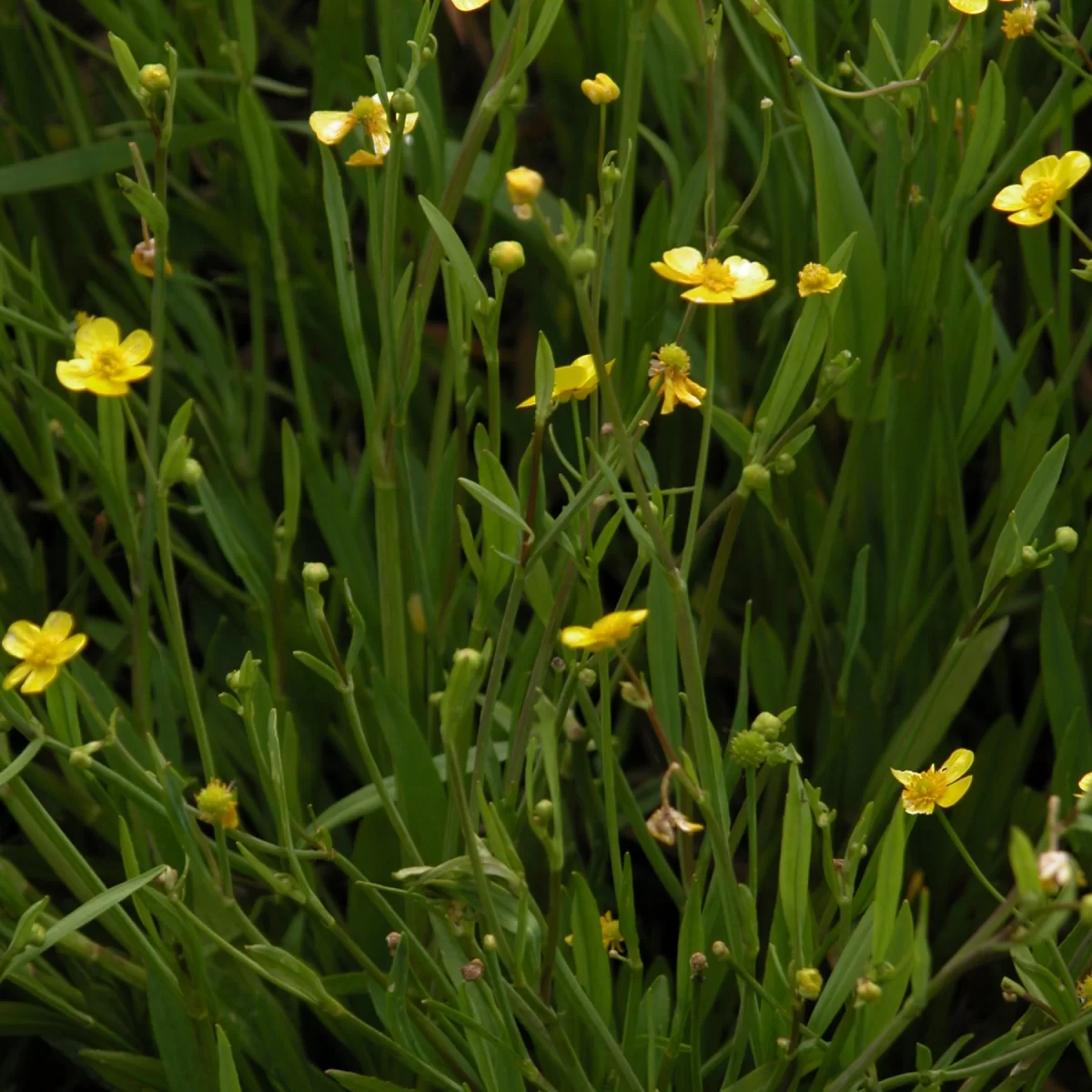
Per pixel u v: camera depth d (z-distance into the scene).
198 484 1.05
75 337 1.01
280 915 1.08
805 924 1.00
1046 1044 0.98
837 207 1.06
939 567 1.09
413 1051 1.02
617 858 1.00
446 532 1.07
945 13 1.07
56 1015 1.06
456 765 0.97
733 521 1.01
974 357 1.07
